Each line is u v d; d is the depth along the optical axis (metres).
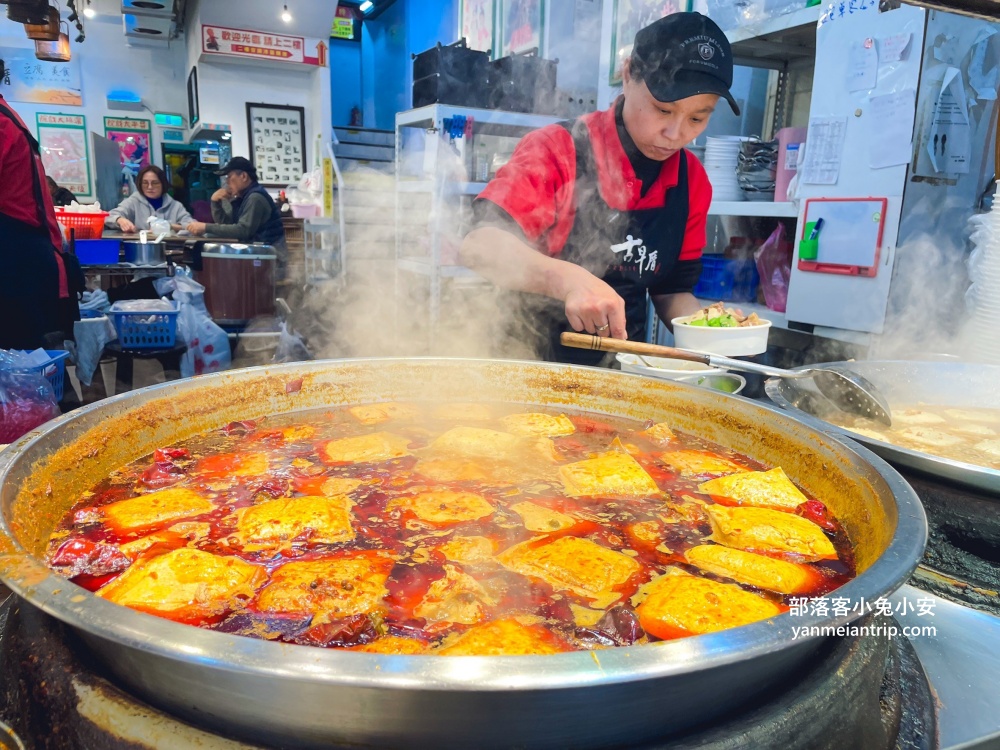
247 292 4.85
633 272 2.46
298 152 8.70
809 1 2.80
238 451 1.34
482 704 0.54
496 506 1.14
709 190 2.59
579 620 0.81
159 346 3.73
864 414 1.61
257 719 0.58
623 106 2.27
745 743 0.59
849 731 0.66
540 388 1.70
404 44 9.84
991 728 0.76
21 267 3.10
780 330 3.07
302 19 7.76
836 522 1.07
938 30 2.27
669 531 1.06
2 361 2.50
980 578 1.02
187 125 9.39
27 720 0.66
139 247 4.54
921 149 2.37
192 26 8.24
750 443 1.36
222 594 0.83
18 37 8.43
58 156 8.94
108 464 1.19
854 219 2.59
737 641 0.55
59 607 0.58
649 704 0.57
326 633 0.75
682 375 1.72
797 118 3.48
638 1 3.67
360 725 0.56
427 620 0.80
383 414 1.55
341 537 1.00
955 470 1.02
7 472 0.89
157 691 0.62
